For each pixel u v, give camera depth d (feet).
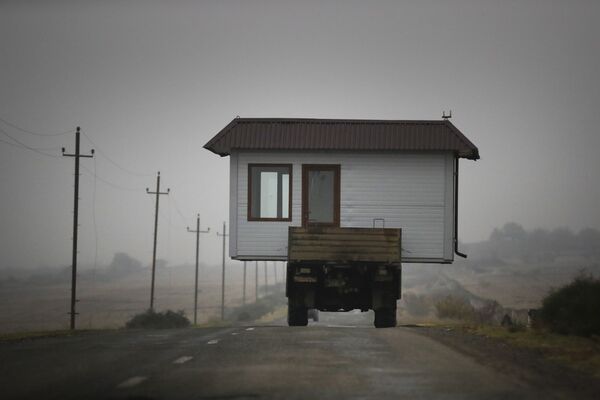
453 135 167.22
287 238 167.22
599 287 102.78
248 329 137.90
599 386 62.49
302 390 60.80
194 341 104.58
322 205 167.84
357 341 98.73
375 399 57.11
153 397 58.54
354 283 158.30
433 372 69.82
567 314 100.83
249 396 58.44
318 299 162.50
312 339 102.32
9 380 67.72
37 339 117.50
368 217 167.63
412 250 167.32
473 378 66.28
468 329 119.85
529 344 91.09
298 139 166.50
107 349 94.22
